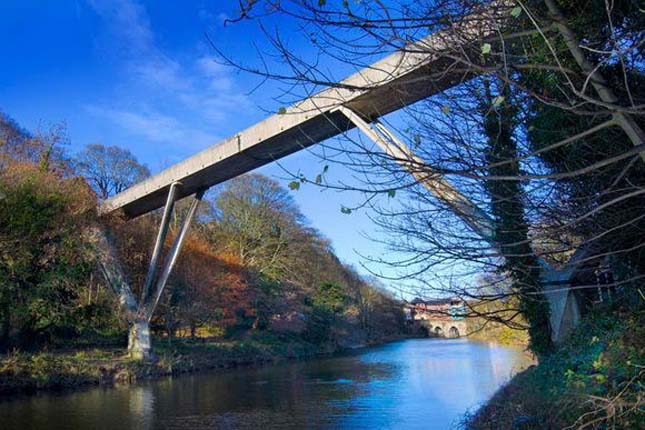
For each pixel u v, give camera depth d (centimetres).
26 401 1420
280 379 1931
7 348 1867
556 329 884
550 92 356
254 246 3797
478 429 826
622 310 793
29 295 1828
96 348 2244
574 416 573
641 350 590
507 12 282
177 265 2716
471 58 281
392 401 1380
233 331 3359
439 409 1235
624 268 609
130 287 2409
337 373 2116
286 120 1357
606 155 353
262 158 1634
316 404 1363
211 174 1855
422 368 2192
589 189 371
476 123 378
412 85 345
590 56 312
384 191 292
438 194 371
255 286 3444
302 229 4097
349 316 4128
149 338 2175
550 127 382
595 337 750
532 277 487
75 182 2119
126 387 1708
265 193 3869
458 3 277
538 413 694
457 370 2034
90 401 1425
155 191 2059
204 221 3850
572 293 902
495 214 395
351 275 4397
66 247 1930
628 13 300
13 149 2200
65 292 2044
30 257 1814
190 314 2709
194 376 2059
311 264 4209
